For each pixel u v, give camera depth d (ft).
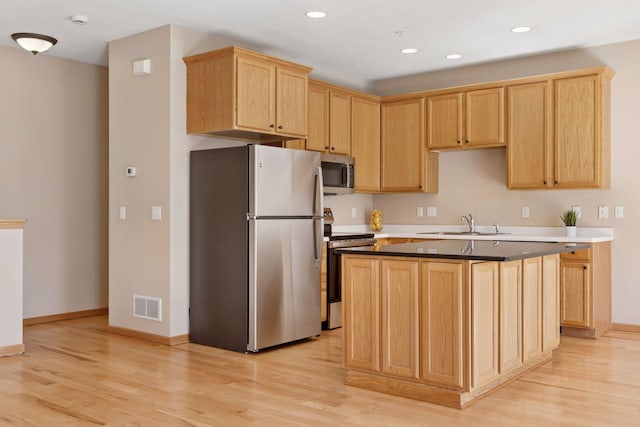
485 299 10.78
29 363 13.55
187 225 15.99
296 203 15.67
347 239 18.21
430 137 20.20
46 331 17.34
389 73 21.49
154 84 16.02
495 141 18.70
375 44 17.60
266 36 16.71
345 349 11.85
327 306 17.52
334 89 19.48
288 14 14.84
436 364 10.63
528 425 9.57
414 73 21.48
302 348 15.23
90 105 20.11
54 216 19.08
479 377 10.57
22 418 9.95
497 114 18.63
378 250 11.55
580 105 17.07
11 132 18.01
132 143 16.58
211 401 10.84
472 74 20.47
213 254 15.42
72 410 10.35
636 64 17.10
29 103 18.43
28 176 18.42
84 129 19.93
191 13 14.82
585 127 16.99
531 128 17.99
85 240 19.95
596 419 9.83
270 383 12.00
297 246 15.67
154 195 15.97
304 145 18.39
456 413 10.17
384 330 11.28
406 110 20.79
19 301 14.43
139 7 14.30
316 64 20.07
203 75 15.52
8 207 17.95
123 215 16.83
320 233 16.24
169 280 15.57
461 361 10.35
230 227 15.05
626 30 16.24
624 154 17.28
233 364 13.53
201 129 15.58
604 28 16.05
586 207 17.95
